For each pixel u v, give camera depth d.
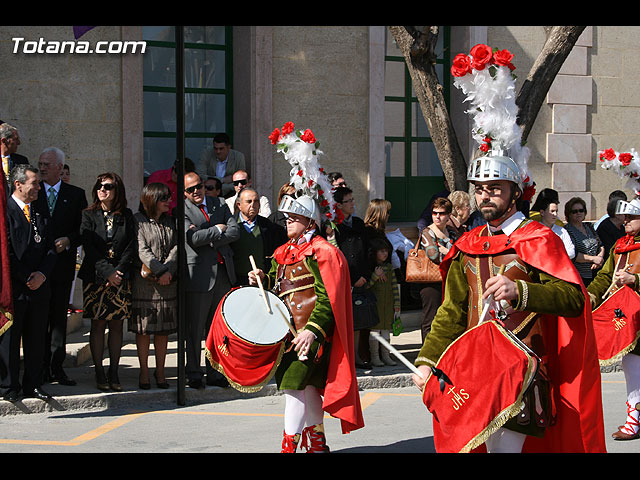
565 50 11.70
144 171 13.19
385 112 14.62
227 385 9.33
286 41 13.49
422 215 12.56
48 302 8.59
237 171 11.57
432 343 4.93
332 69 13.79
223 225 9.32
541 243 4.70
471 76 4.97
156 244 9.05
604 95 15.40
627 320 7.41
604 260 12.39
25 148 12.19
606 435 7.74
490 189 4.83
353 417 6.30
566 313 4.60
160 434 7.69
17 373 8.48
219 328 6.41
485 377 4.55
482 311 4.75
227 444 7.30
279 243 9.82
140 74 12.62
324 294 6.26
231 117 13.72
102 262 8.94
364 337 10.62
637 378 7.56
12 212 8.27
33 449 7.14
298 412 6.22
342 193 10.30
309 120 13.67
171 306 9.09
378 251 10.46
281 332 6.22
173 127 13.38
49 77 12.27
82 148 12.44
